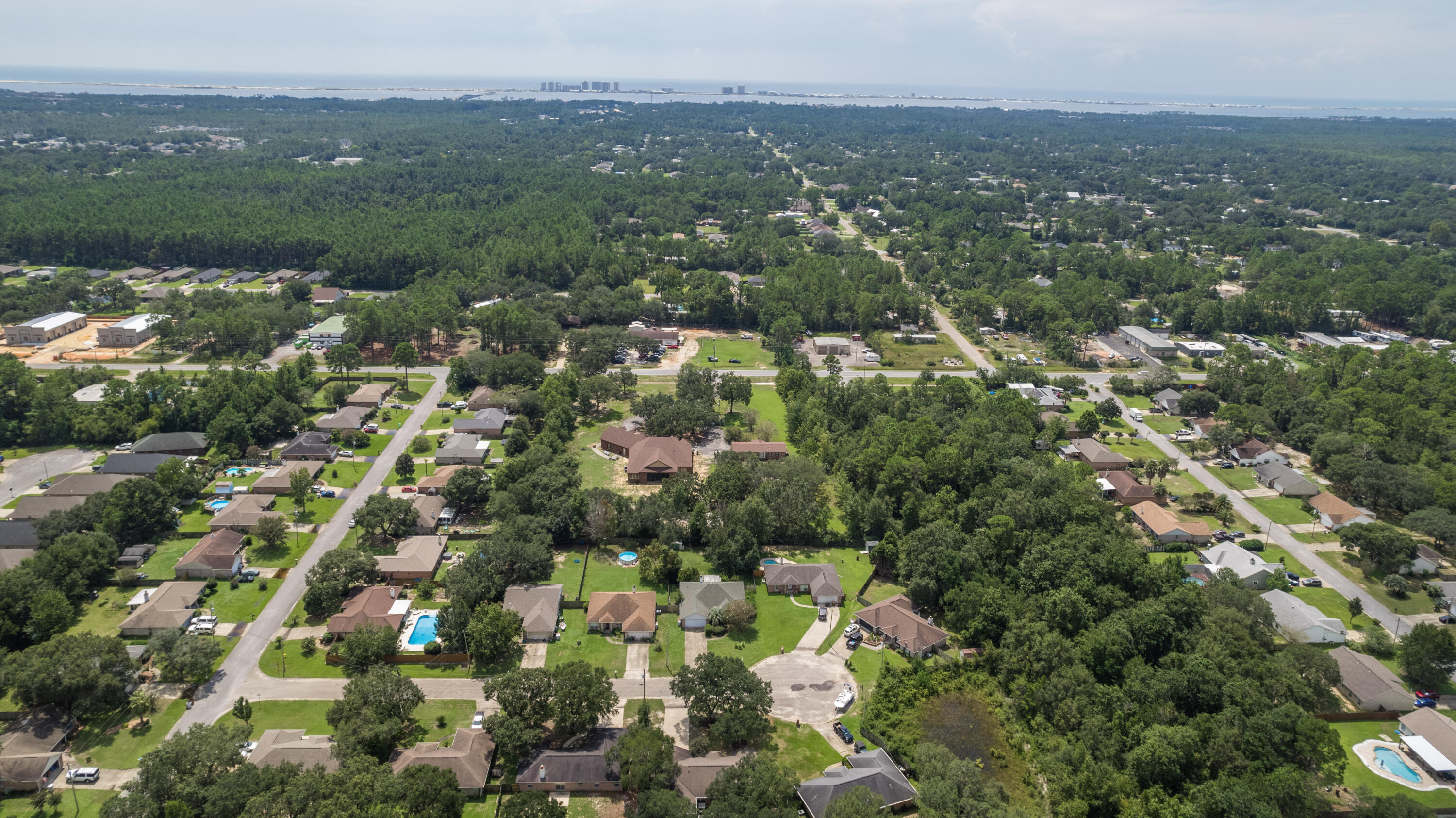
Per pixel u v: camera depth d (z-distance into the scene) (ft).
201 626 523.29
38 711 441.68
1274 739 428.15
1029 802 419.33
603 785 413.18
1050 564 570.46
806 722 468.34
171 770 381.81
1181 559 608.60
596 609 545.85
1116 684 492.54
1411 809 386.32
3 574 518.37
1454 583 604.08
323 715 459.32
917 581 575.38
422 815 370.32
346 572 558.15
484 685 481.05
